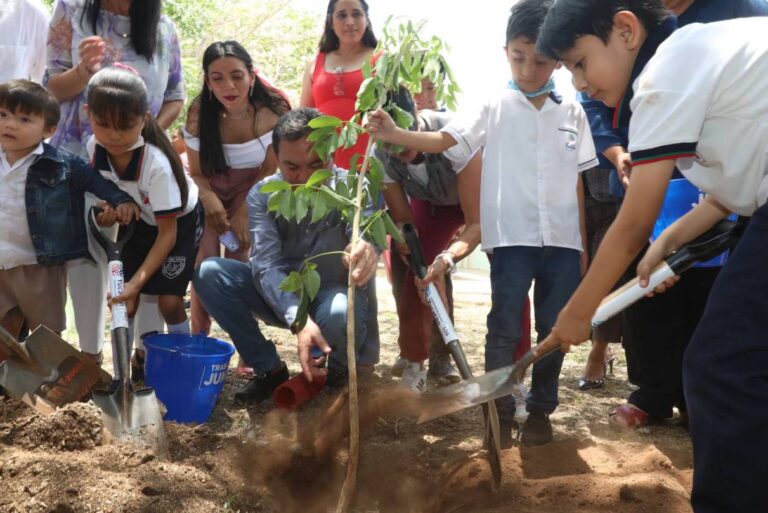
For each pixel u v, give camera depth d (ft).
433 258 13.94
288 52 55.42
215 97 15.30
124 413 10.48
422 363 13.79
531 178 11.47
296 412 12.35
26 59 14.85
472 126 11.77
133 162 12.54
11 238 12.29
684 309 12.32
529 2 11.34
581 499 8.94
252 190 13.20
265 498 9.46
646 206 7.02
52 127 12.46
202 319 15.49
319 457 10.68
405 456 10.87
